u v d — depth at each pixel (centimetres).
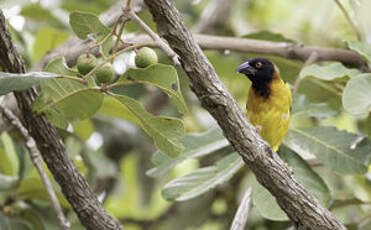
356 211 1331
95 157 1240
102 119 1449
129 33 1313
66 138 1176
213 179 967
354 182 1344
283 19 1709
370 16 1154
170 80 691
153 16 670
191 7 1769
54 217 1093
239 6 1627
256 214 1211
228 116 718
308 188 979
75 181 859
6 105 1032
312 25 1548
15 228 1018
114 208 1589
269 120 1151
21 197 1042
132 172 1703
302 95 1083
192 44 679
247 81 1577
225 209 1434
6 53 756
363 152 1026
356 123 1515
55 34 1254
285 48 1190
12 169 1095
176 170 1692
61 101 774
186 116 1591
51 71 719
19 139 1162
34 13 1418
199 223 1442
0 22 740
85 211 873
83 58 690
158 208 1789
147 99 1633
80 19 703
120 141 1644
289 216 827
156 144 784
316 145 1038
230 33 1656
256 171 775
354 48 1002
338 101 1228
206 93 701
